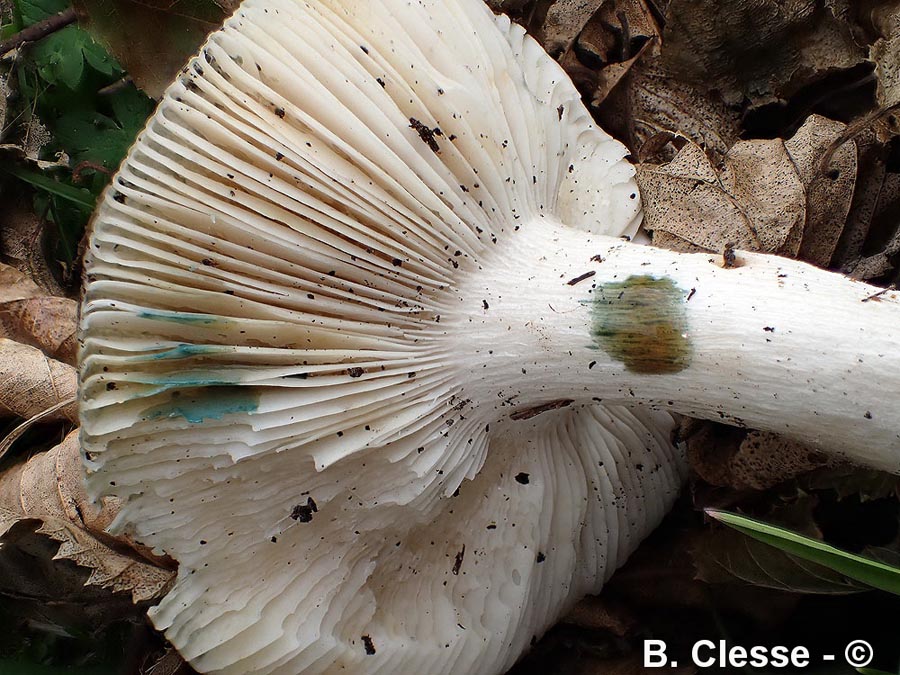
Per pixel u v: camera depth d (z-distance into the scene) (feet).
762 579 0.38
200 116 0.27
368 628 0.37
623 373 0.31
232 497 0.32
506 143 0.33
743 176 0.39
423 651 0.38
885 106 0.39
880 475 0.36
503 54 0.34
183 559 0.33
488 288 0.33
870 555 0.36
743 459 0.38
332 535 0.35
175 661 0.40
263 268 0.29
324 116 0.29
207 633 0.34
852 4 0.40
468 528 0.39
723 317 0.29
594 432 0.40
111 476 0.30
